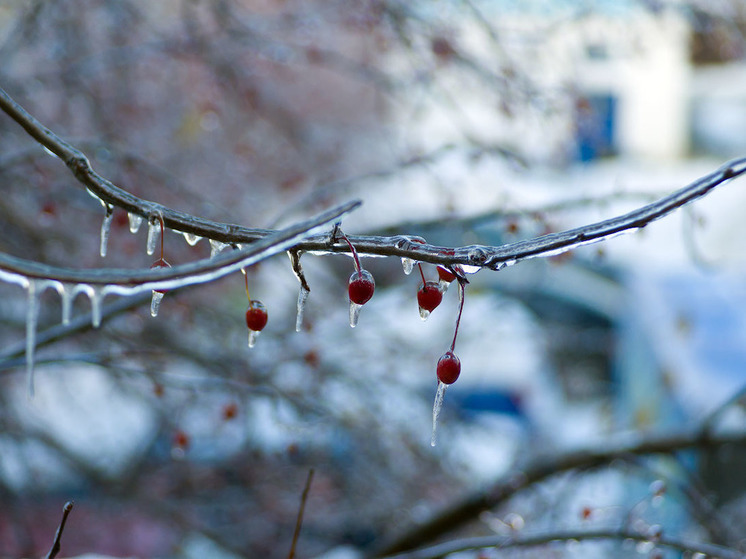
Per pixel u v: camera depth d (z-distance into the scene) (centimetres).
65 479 696
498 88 565
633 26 643
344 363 606
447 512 489
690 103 1432
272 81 815
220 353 527
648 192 403
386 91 661
